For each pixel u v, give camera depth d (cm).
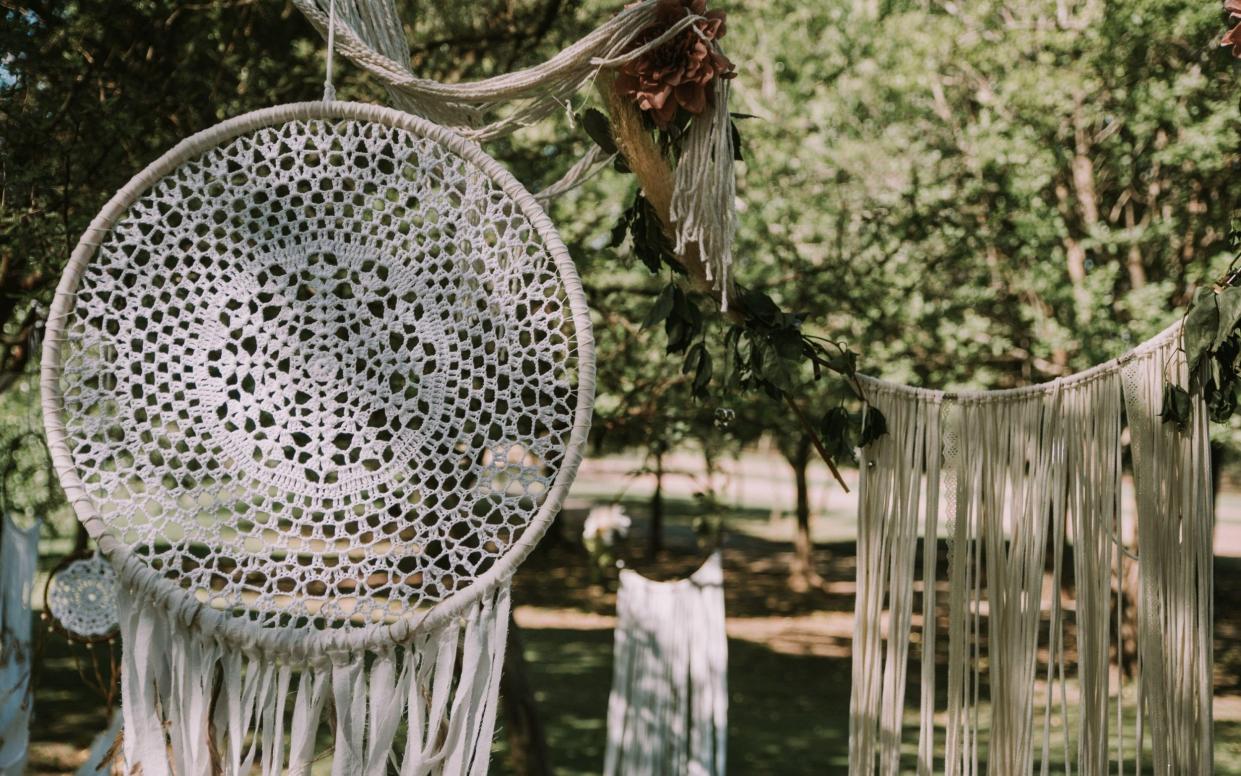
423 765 151
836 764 655
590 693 805
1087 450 200
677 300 202
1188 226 614
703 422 489
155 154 339
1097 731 195
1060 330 575
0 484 338
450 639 154
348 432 159
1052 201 651
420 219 202
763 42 636
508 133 173
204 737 150
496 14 427
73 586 307
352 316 162
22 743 305
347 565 156
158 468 155
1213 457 684
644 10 160
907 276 553
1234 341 185
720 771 308
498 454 157
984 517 204
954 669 201
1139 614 196
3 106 314
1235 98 532
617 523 405
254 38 388
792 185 591
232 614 155
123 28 339
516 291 170
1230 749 637
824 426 205
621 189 505
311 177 162
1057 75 561
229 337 160
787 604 1198
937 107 625
